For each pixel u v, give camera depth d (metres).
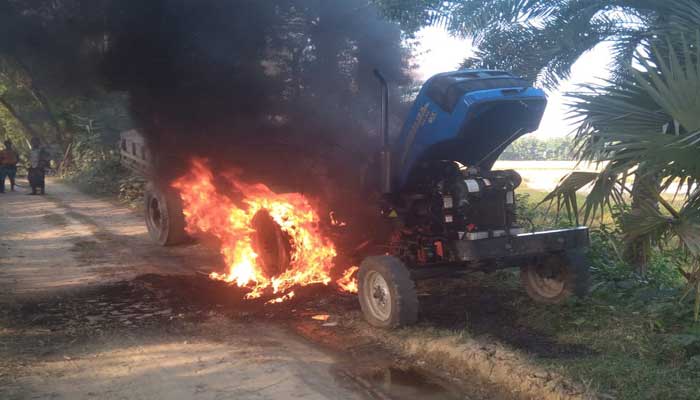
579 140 4.66
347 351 5.36
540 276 6.50
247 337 5.72
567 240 6.02
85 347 5.43
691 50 5.06
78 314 6.44
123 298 7.08
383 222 6.59
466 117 5.43
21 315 6.37
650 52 5.47
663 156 3.93
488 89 5.52
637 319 5.57
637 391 4.25
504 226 5.98
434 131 5.77
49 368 4.92
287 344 5.53
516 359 4.84
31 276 8.22
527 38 7.04
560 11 6.99
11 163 19.53
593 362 4.75
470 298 6.80
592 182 4.67
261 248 8.16
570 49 6.89
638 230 4.49
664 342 5.01
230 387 4.57
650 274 6.84
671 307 5.51
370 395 4.45
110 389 4.53
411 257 6.34
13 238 11.09
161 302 6.91
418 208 6.25
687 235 4.16
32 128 28.16
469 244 5.68
